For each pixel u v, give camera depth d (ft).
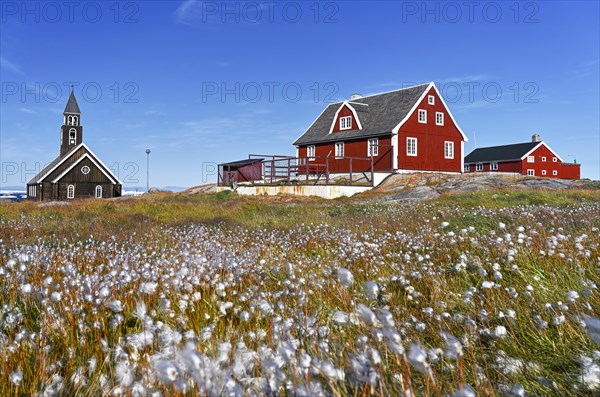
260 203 73.20
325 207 69.46
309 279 17.11
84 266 21.17
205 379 5.70
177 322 11.43
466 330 11.64
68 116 198.29
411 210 54.49
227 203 75.15
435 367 9.80
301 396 5.99
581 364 9.61
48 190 170.30
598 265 16.66
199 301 13.23
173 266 18.47
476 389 8.72
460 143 142.10
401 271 18.21
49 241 34.50
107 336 11.14
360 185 111.75
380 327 6.97
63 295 13.50
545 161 215.51
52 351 10.32
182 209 66.80
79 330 11.30
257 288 14.67
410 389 6.43
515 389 8.30
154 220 56.03
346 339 10.44
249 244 31.45
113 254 25.02
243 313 10.34
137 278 15.10
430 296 14.97
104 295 12.44
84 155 172.96
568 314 11.80
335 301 14.35
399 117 130.11
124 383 7.38
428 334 11.88
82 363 9.61
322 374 7.09
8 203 79.05
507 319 12.27
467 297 12.80
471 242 20.94
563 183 95.35
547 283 15.19
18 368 8.79
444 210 49.11
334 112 155.12
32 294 13.26
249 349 8.08
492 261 18.04
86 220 52.90
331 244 29.48
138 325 11.67
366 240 28.89
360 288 15.84
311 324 10.31
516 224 30.63
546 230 26.61
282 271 18.98
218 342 9.73
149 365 7.89
